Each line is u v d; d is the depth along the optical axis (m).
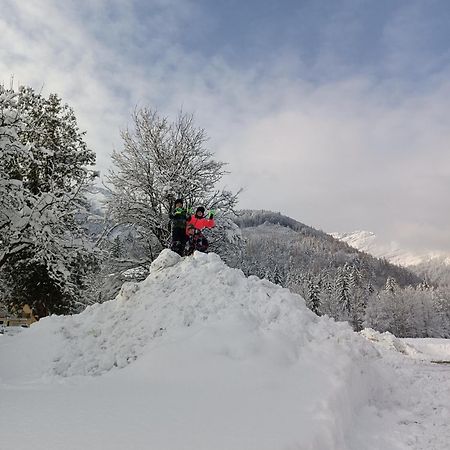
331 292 94.56
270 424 4.29
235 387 5.84
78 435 3.79
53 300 20.30
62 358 7.46
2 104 16.92
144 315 8.26
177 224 12.16
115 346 7.68
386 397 7.27
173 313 8.08
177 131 20.28
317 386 5.79
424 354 14.39
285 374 6.27
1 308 22.17
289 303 8.19
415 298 97.94
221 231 18.73
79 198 18.94
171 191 18.56
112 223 19.31
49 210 17.08
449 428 5.75
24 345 7.83
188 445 3.61
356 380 6.78
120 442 3.63
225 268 9.19
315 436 4.12
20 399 5.26
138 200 19.28
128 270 18.70
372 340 15.34
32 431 3.88
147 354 7.06
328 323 8.46
